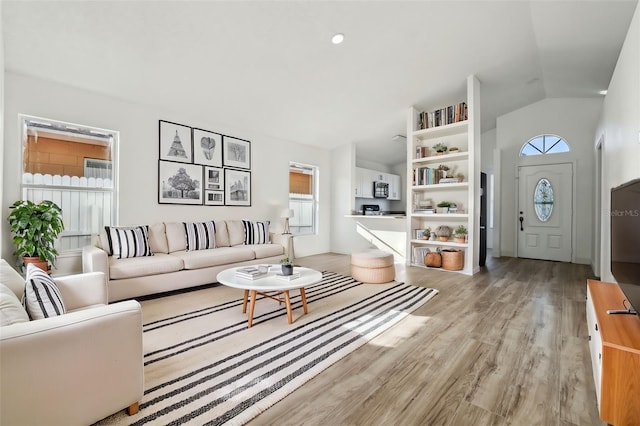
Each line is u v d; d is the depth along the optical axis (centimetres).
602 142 377
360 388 162
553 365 185
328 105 466
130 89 347
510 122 617
